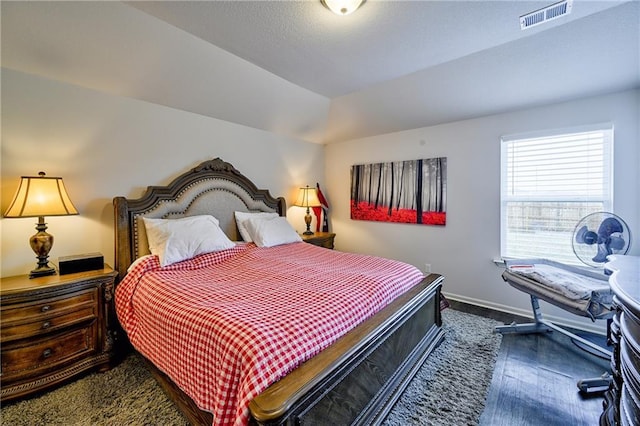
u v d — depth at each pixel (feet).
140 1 5.89
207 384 4.10
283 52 7.80
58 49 6.62
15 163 6.72
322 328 4.41
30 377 5.77
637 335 3.40
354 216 14.23
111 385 6.18
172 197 9.18
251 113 11.07
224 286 6.13
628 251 7.54
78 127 7.61
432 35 6.91
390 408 5.18
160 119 9.22
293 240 10.87
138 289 6.62
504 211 10.34
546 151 9.45
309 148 14.58
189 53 7.72
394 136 12.91
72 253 7.56
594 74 7.65
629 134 8.02
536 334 8.36
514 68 8.00
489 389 6.01
